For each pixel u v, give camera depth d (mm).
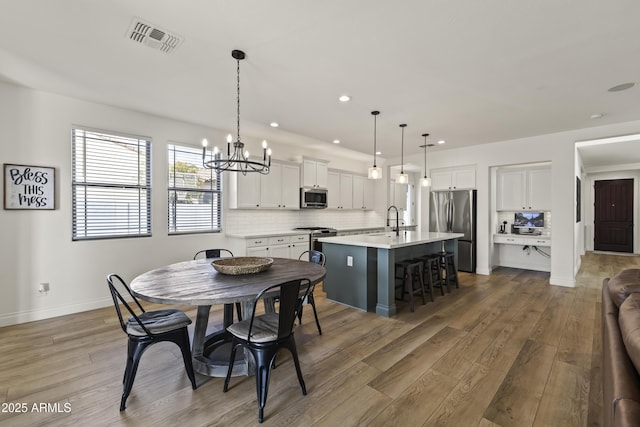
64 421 1749
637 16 1968
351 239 4055
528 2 1843
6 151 3146
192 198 4637
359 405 1909
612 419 1019
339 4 1867
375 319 3408
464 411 1850
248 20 2037
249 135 5141
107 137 3801
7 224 3162
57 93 3389
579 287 4770
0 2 1852
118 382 2145
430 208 6590
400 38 2244
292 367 2363
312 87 3139
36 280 3316
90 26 2119
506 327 3152
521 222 6398
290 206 5742
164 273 2537
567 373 2264
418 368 2348
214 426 1725
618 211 8438
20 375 2225
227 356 2521
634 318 1344
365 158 7336
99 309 3670
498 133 4930
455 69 2729
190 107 3799
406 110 3812
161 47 2391
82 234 3648
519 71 2760
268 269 2658
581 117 4070
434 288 4785
